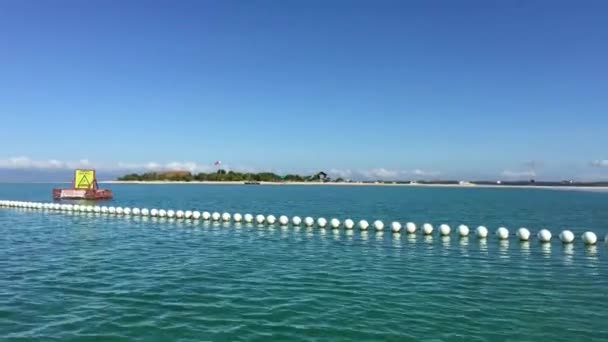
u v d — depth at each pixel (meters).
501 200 95.31
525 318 14.55
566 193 148.38
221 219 45.97
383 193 135.00
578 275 21.12
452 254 26.48
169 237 33.41
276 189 166.38
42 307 15.10
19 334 12.68
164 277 19.73
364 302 16.08
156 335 12.69
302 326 13.53
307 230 37.78
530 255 26.31
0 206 63.28
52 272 20.55
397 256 25.69
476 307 15.67
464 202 86.12
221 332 12.97
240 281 19.09
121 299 16.12
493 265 23.33
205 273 20.64
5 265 22.11
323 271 21.38
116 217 48.56
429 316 14.62
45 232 36.06
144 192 129.50
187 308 15.13
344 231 37.06
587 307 15.84
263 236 34.09
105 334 12.73
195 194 116.19
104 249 27.55
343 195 116.00
